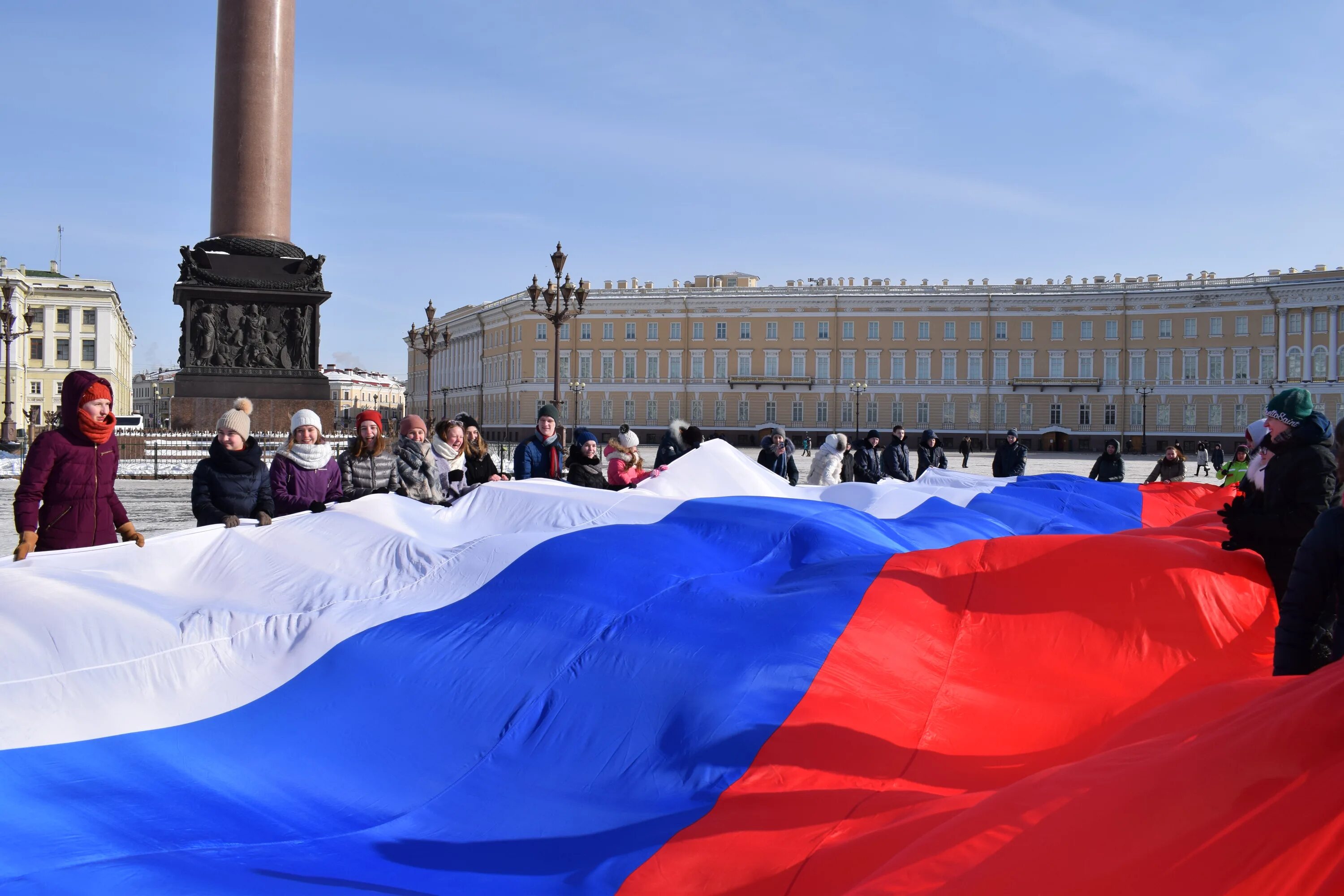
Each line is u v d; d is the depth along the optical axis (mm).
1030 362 78938
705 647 4223
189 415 24703
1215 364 75438
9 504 17844
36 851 2963
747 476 8234
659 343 83750
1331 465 4652
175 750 3740
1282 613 3408
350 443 7566
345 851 3125
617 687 3990
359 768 3695
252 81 23312
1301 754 2277
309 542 5473
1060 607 4660
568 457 9594
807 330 81750
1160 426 76812
